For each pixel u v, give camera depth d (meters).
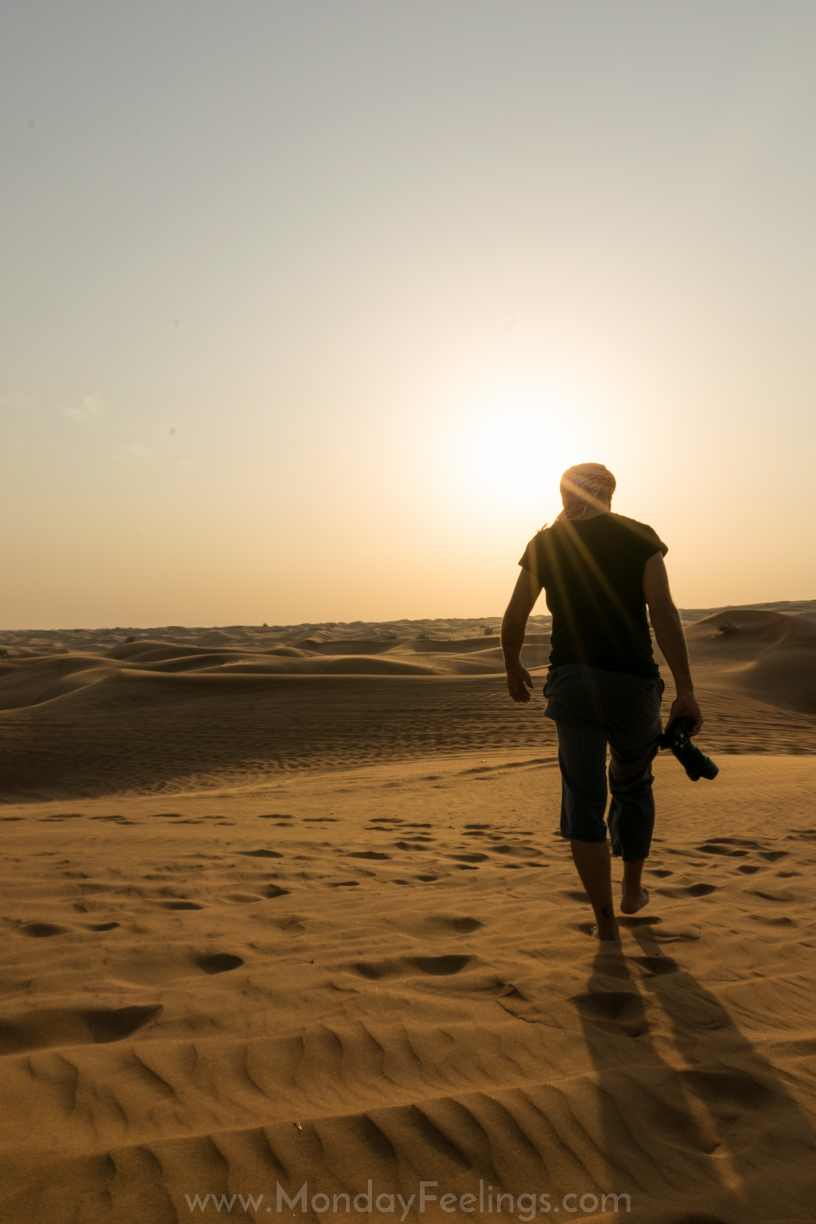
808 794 9.26
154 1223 1.50
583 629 3.32
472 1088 2.09
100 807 9.85
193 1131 1.81
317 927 3.49
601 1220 1.60
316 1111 1.93
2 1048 2.22
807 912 4.05
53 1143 1.73
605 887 3.37
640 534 3.36
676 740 3.13
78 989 2.66
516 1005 2.66
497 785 11.73
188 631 177.00
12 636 170.62
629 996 2.76
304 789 12.66
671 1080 2.17
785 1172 1.77
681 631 3.25
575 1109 2.00
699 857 5.59
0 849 5.46
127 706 32.25
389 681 34.75
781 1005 2.77
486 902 4.05
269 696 32.69
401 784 12.92
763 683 41.72
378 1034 2.38
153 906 3.81
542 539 3.51
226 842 5.87
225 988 2.70
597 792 3.37
